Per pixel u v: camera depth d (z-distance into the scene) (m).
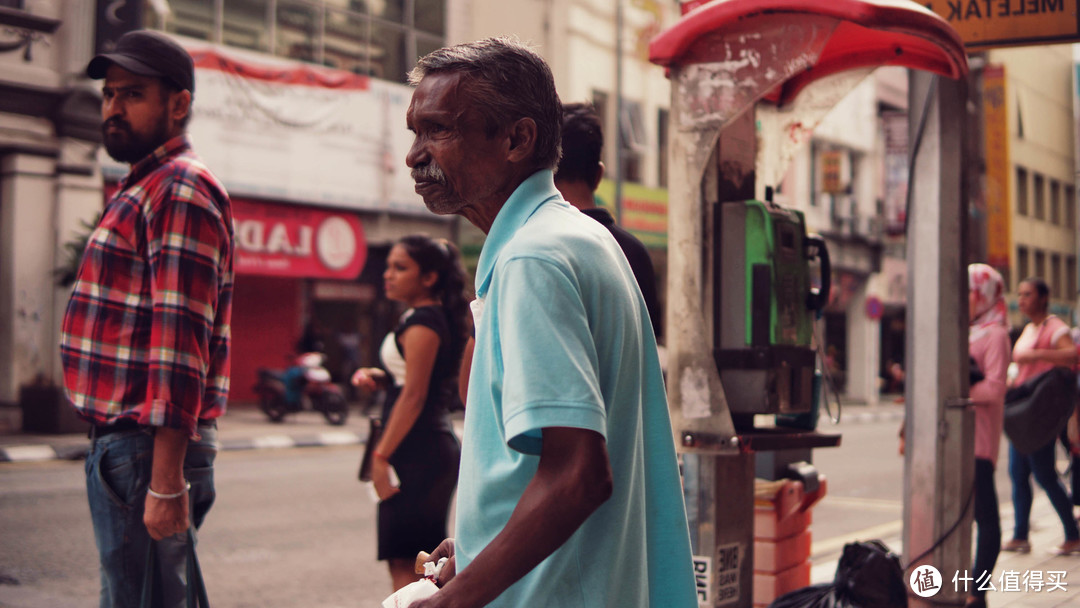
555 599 1.40
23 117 12.88
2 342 12.88
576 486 1.28
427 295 3.79
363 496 8.65
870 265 29.19
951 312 3.99
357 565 6.00
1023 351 6.22
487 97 1.50
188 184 2.46
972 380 4.95
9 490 8.38
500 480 1.41
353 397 18.41
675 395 3.41
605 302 1.42
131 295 2.44
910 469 4.07
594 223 1.52
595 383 1.33
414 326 3.66
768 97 4.05
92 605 4.83
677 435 3.41
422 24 18.73
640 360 1.49
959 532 3.98
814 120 4.09
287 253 16.47
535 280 1.35
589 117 2.81
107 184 14.16
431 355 3.65
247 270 15.91
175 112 2.59
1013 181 34.50
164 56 2.56
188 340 2.39
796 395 3.59
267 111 15.97
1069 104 39.75
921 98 4.00
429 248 3.77
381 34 18.11
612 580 1.42
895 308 31.30
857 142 28.77
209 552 6.29
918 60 3.88
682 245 3.44
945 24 3.40
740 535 3.54
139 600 2.44
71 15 13.20
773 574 4.02
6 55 12.68
